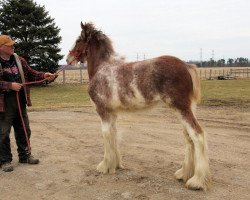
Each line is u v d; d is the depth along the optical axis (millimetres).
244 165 6621
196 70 5477
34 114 12859
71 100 17844
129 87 5621
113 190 5484
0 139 6430
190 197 5148
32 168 6566
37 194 5414
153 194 5293
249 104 14562
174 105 5293
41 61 29344
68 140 8758
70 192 5461
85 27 6492
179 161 6891
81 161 6992
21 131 6773
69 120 11516
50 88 27094
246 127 9977
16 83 6109
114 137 6289
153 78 5375
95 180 5926
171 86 5262
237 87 23656
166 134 9266
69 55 6758
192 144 5578
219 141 8438
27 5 28719
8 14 29000
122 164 6559
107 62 6160
